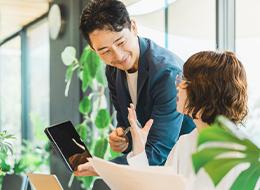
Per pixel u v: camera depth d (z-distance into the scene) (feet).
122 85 6.73
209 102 4.08
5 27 22.03
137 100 6.48
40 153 17.06
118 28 5.84
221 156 2.26
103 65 12.83
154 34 11.98
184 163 4.33
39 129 17.98
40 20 20.57
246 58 9.61
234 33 10.07
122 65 6.20
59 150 5.23
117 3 5.90
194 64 4.23
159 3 11.86
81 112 14.39
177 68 6.18
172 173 3.42
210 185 3.09
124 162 5.49
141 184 3.50
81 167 4.97
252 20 9.53
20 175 10.65
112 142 5.96
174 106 5.99
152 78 6.15
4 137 14.24
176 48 11.34
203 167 2.28
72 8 15.72
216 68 4.12
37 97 20.63
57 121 17.10
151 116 6.20
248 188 2.34
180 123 6.04
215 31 10.32
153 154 5.78
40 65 20.30
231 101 4.08
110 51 5.98
